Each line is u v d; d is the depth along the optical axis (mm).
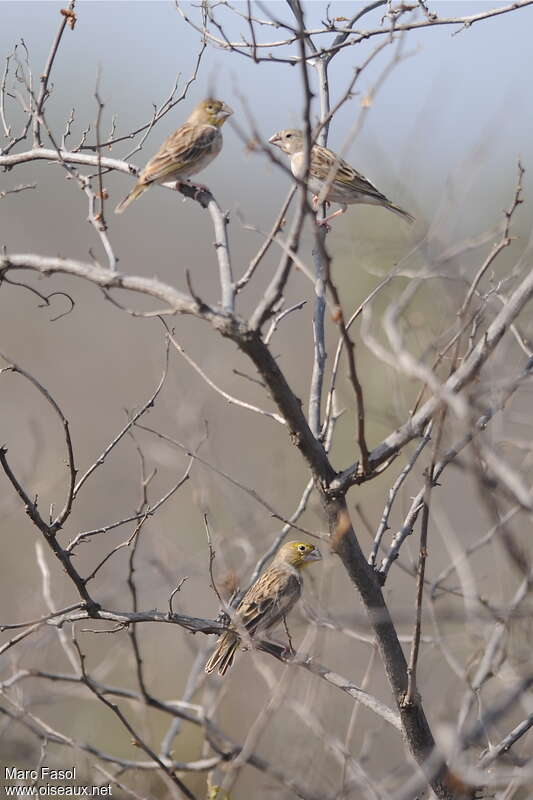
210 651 13156
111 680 15336
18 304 26266
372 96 6805
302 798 9883
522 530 7812
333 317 6930
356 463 8031
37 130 11539
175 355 23578
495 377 7887
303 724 11344
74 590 17109
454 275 7699
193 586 16609
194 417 16469
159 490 20078
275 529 15320
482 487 6246
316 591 12234
